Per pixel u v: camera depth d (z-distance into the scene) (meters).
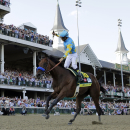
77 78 7.54
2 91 23.91
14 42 24.47
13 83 23.45
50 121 10.82
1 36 22.86
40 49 27.98
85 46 35.91
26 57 31.00
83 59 36.09
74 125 7.67
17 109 19.42
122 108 27.45
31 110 20.33
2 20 26.95
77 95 8.07
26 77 25.47
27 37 25.81
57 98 6.93
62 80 7.23
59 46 41.88
